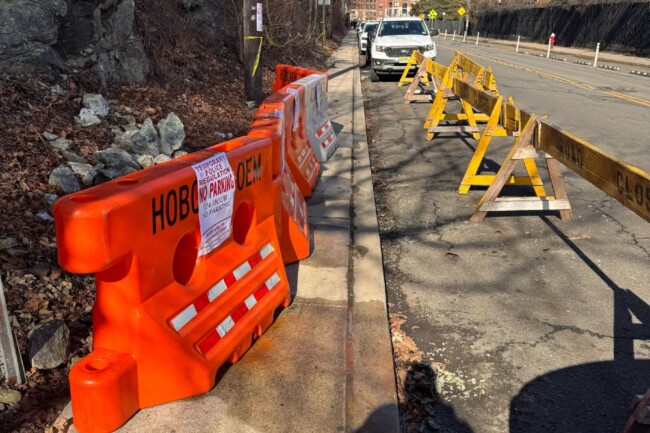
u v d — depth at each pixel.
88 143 5.52
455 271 4.68
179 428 2.59
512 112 5.98
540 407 3.06
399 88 16.06
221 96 9.44
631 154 8.46
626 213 6.00
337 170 7.20
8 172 4.48
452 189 6.88
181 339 2.72
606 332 3.78
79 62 6.60
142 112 6.95
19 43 5.79
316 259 4.54
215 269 3.03
